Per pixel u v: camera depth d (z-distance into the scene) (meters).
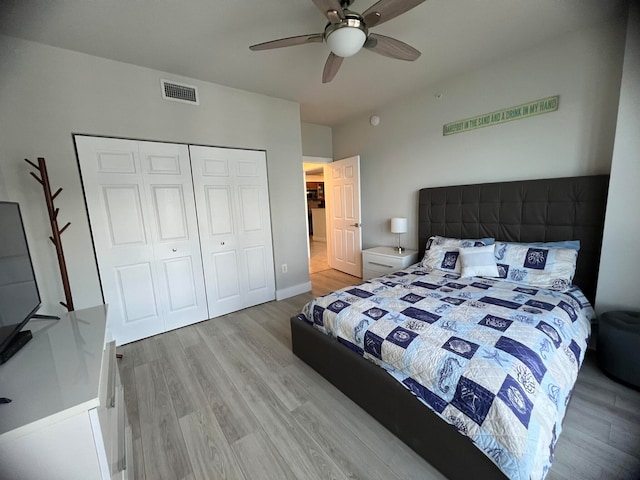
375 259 3.63
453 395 1.17
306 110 3.78
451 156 3.05
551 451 1.03
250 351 2.33
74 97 2.12
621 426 1.41
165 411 1.67
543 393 1.13
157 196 2.56
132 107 2.36
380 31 2.04
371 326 1.62
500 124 2.62
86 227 2.24
